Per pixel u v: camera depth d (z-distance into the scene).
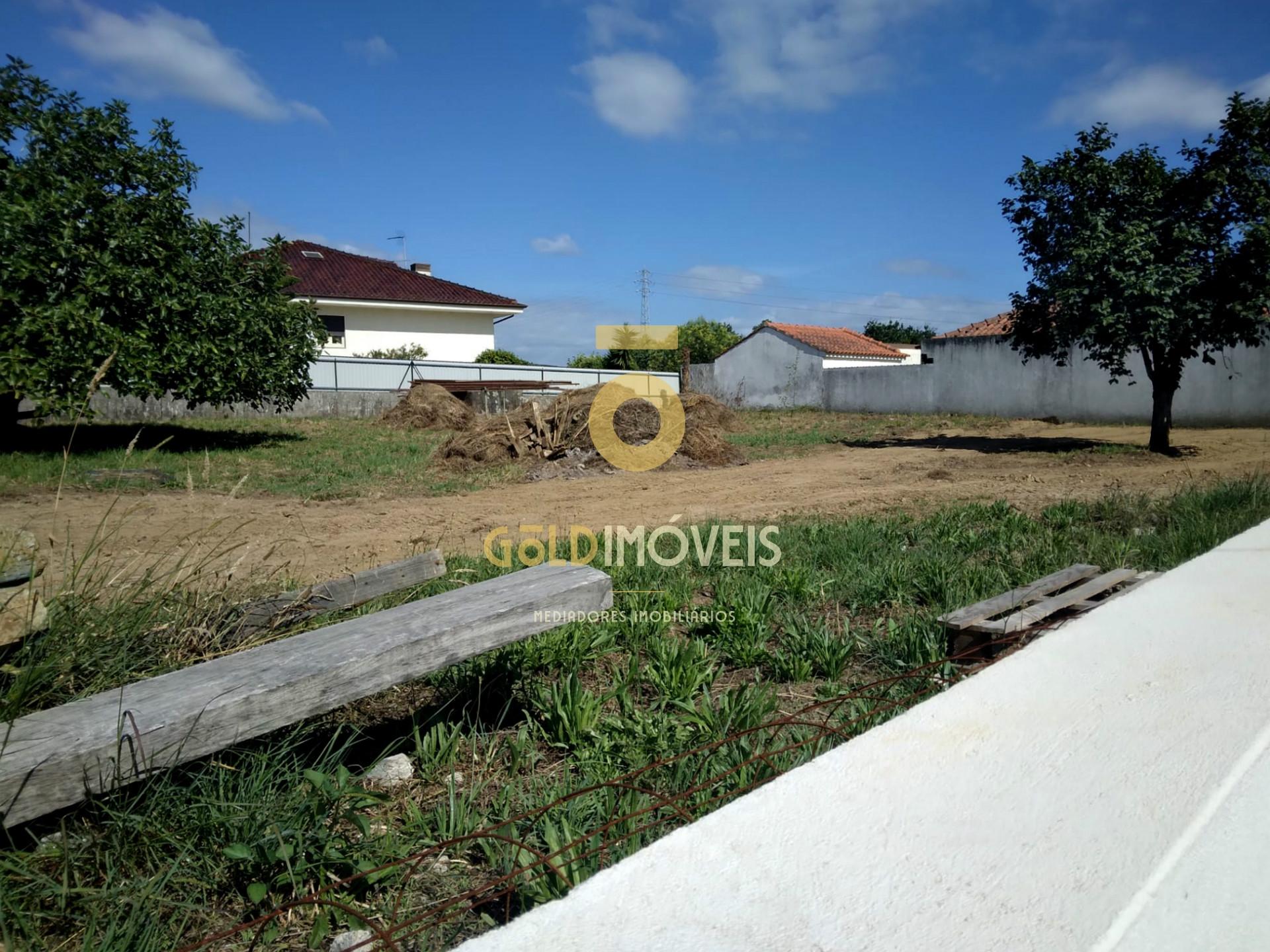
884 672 4.06
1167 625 3.21
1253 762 2.05
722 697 3.52
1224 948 1.42
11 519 8.42
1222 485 9.01
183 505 9.64
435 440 18.23
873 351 33.56
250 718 2.30
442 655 2.70
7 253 13.27
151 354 14.50
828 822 1.83
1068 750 2.15
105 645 2.95
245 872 2.30
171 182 15.44
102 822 2.37
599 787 2.55
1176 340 13.84
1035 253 15.41
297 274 33.81
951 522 7.78
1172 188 13.72
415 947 2.06
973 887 1.59
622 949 1.43
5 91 14.09
